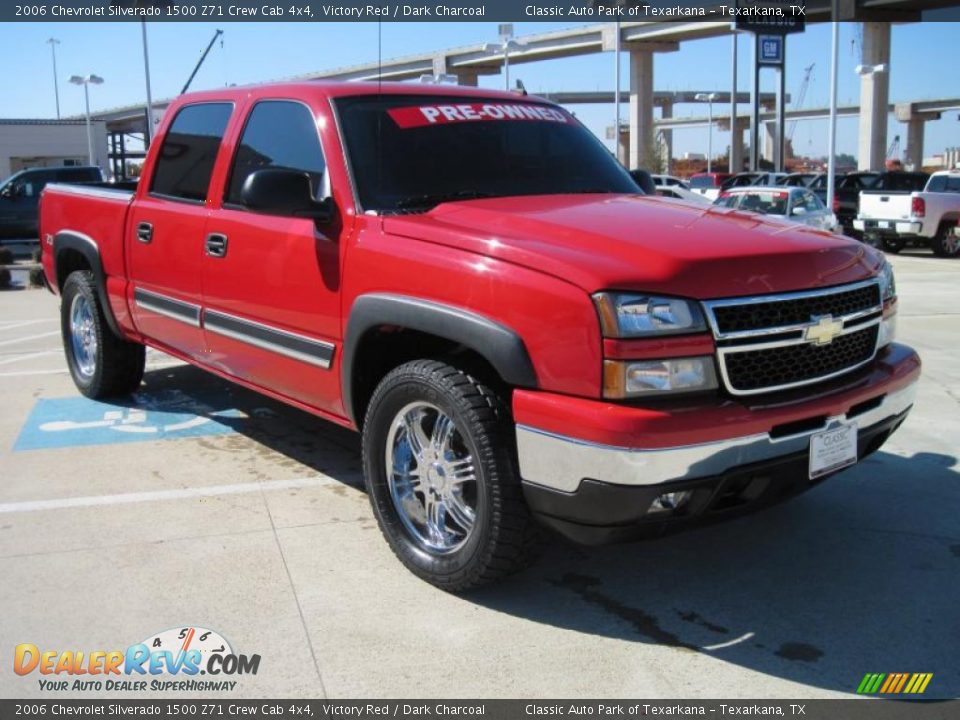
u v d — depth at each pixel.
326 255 3.94
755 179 30.45
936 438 5.58
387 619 3.39
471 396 3.33
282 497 4.59
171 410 6.21
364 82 4.50
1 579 3.67
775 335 3.18
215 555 3.91
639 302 2.98
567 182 4.47
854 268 3.52
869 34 48.47
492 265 3.26
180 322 5.10
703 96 67.19
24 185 22.64
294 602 3.50
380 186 3.98
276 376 4.44
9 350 8.49
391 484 3.78
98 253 5.86
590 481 3.00
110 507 4.44
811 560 3.92
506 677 3.02
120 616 3.39
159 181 5.35
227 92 4.96
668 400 3.03
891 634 3.31
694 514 3.12
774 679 3.02
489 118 4.54
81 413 6.14
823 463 3.31
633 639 3.28
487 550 3.35
